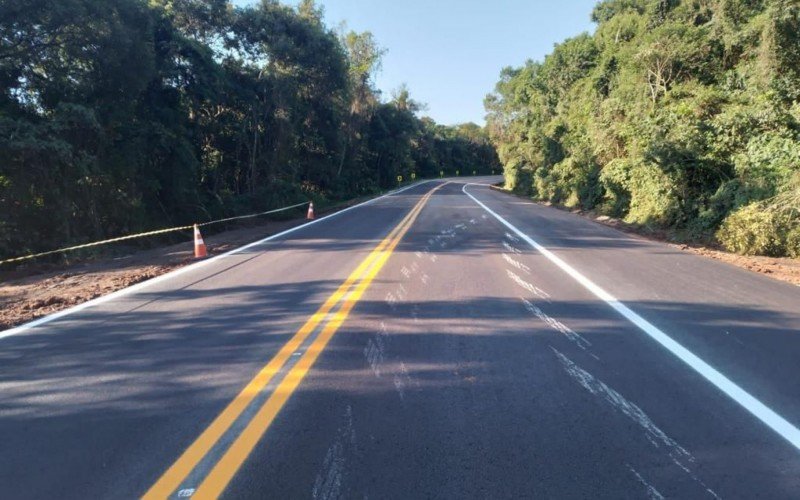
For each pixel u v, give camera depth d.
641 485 3.10
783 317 6.63
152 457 3.43
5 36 16.09
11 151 14.96
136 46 19.22
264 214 26.38
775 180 13.39
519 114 54.38
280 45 30.38
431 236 14.87
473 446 3.52
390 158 61.97
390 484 3.10
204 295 8.04
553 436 3.66
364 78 49.59
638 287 8.34
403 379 4.63
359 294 7.81
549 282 8.67
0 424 3.92
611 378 4.67
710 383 4.57
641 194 19.52
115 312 7.12
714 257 11.80
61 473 3.26
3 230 15.52
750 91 17.50
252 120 31.45
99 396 4.38
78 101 18.34
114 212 20.50
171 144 22.27
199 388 4.50
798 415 3.98
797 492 3.04
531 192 43.75
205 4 28.52
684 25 22.97
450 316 6.62
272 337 5.85
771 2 17.34
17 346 5.73
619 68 28.62
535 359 5.13
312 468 3.27
